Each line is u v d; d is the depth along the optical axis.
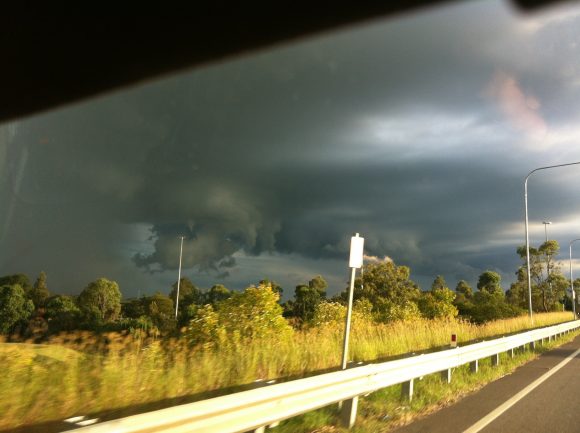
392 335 14.93
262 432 5.40
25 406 5.87
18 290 16.94
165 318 14.34
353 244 8.86
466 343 17.58
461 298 65.69
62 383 6.53
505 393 9.54
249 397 5.04
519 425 7.06
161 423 4.14
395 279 38.00
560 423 7.18
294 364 9.95
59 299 21.25
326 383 6.19
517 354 16.23
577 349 19.28
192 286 45.19
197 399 7.10
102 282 30.45
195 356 8.80
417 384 9.89
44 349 7.67
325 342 11.60
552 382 10.93
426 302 35.78
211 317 10.80
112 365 7.22
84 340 8.06
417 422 7.18
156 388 7.24
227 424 4.84
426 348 15.69
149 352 8.16
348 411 6.87
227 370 8.66
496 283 76.00
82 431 3.64
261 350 9.84
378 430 6.71
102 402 6.53
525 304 63.47
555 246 59.94
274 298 12.04
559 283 60.00
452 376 11.05
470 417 7.51
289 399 5.66
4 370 6.21
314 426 6.61
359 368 6.97
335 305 19.31
